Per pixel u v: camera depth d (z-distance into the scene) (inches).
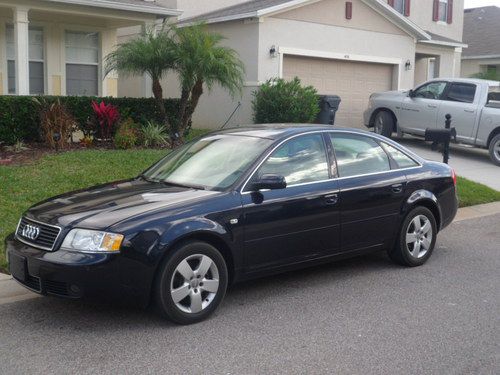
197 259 211.3
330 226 247.4
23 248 209.5
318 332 204.2
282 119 598.2
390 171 273.3
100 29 651.5
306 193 239.5
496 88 581.9
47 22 617.3
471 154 627.8
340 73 717.3
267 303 232.5
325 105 637.3
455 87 594.9
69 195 237.6
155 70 518.3
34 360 181.5
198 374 172.7
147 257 198.7
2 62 598.5
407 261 278.8
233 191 223.6
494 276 269.6
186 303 210.8
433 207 288.5
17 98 480.1
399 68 764.0
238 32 655.8
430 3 957.2
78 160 426.6
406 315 220.5
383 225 267.0
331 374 173.3
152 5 586.6
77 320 213.3
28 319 213.9
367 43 726.5
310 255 243.8
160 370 175.0
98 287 194.5
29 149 473.7
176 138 519.2
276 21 644.1
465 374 173.9
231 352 187.6
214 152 251.6
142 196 222.7
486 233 354.0
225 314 220.4
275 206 229.8
